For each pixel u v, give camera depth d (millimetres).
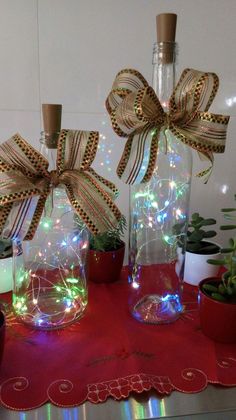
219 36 459
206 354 310
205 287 332
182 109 297
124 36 444
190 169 363
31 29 427
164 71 323
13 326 343
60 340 324
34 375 282
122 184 486
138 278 385
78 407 258
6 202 281
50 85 445
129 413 256
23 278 357
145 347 317
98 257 406
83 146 287
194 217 427
